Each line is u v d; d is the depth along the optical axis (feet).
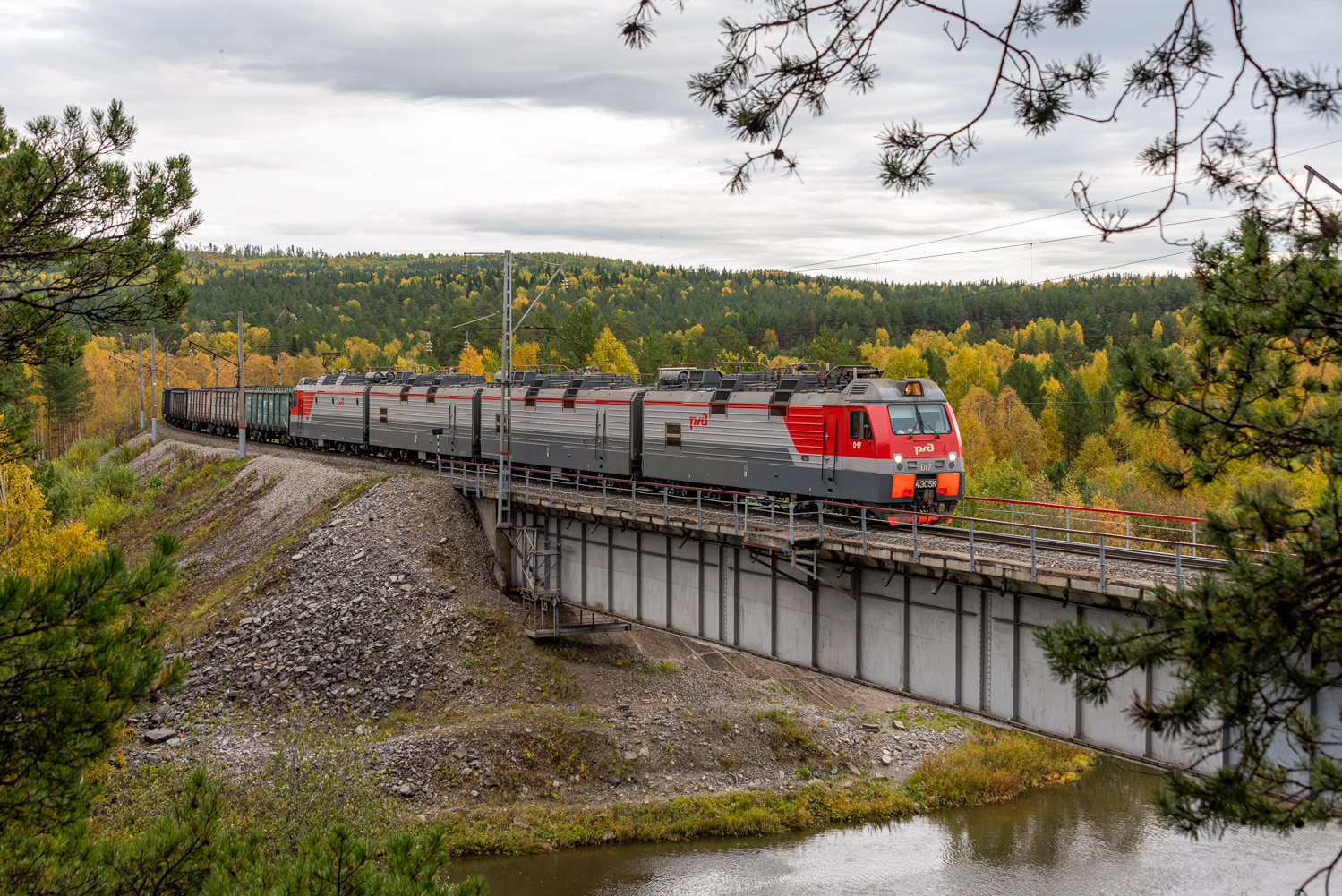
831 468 95.76
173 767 98.84
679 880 94.73
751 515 103.76
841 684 139.54
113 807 89.97
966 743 126.82
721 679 131.13
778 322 546.67
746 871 96.99
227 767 98.94
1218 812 26.78
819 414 97.09
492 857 96.94
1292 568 25.36
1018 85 21.54
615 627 129.08
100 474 227.40
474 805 101.96
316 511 156.87
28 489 105.40
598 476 135.23
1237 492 28.94
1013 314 602.44
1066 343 507.30
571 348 305.12
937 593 70.74
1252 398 29.25
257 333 606.96
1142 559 71.05
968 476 191.72
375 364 414.82
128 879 32.42
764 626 87.56
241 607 135.13
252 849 36.01
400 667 120.67
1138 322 508.53
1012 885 95.66
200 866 34.14
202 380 506.48
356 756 103.19
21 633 27.78
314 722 112.98
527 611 131.23
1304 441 27.50
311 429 209.67
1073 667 28.81
